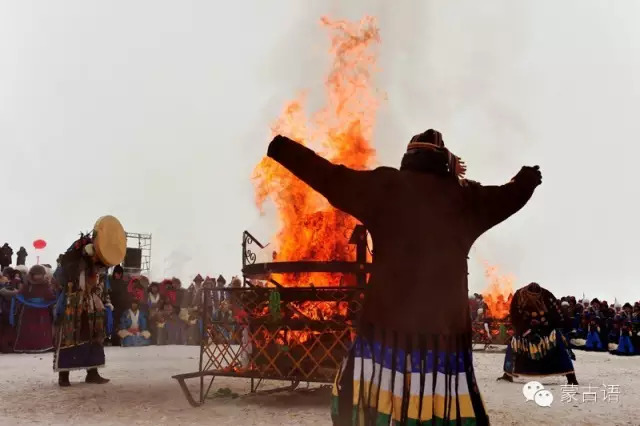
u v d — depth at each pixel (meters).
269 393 6.38
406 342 2.42
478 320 15.79
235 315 5.75
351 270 5.41
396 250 2.52
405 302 2.46
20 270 15.02
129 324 15.32
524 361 7.97
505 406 6.12
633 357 14.24
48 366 9.78
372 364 2.45
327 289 5.38
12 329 13.05
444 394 2.38
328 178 2.52
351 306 5.37
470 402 2.43
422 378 2.39
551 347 7.89
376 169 2.62
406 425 2.36
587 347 16.72
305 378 5.37
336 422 2.52
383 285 2.51
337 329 5.34
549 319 7.94
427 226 2.53
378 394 2.40
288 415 5.21
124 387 7.02
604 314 17.09
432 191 2.58
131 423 4.88
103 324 7.64
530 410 5.88
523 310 8.04
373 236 2.59
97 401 5.96
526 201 2.68
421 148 2.71
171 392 6.59
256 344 5.61
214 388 6.95
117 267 15.77
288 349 5.46
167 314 15.87
